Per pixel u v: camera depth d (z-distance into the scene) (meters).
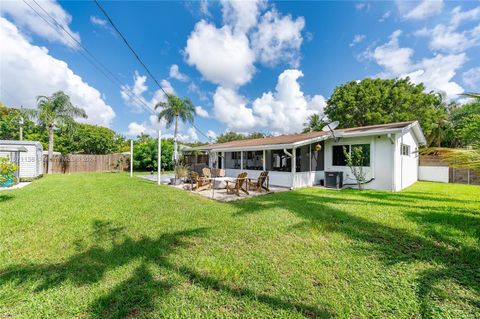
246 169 13.71
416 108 21.03
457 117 16.48
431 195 7.90
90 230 4.17
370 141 9.81
